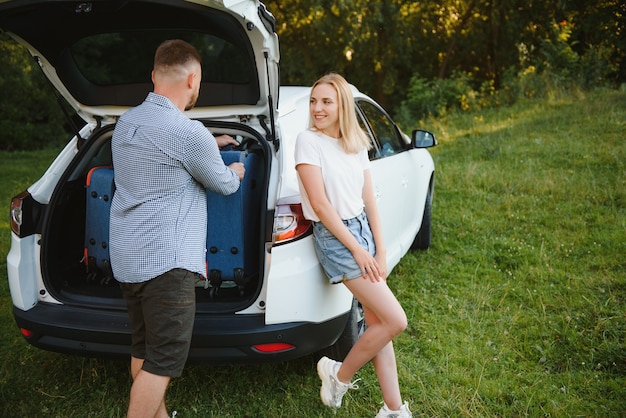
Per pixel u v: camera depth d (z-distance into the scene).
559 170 6.52
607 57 12.84
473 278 4.11
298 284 2.46
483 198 5.96
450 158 7.73
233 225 2.59
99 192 2.75
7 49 12.48
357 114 3.51
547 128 8.61
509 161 7.17
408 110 12.68
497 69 15.23
